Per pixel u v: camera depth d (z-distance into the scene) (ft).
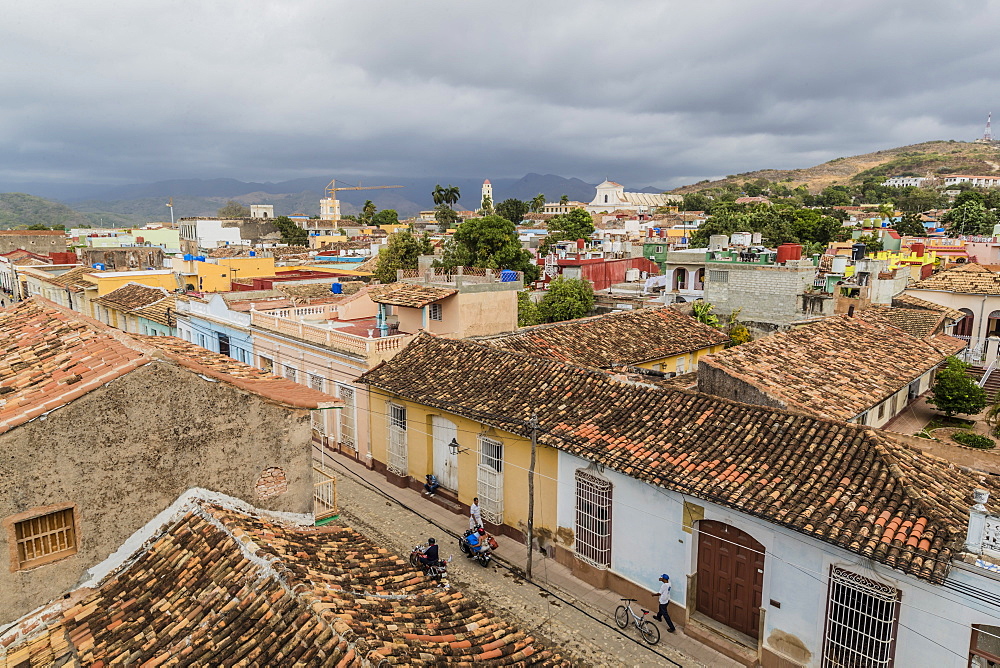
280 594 29.25
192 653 26.58
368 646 26.00
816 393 61.98
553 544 57.62
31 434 29.32
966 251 213.05
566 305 132.36
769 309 124.77
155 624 28.89
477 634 31.42
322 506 44.01
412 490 74.08
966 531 35.09
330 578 32.27
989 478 42.91
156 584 31.24
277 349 91.91
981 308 125.08
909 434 79.30
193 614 28.91
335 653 25.96
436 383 68.90
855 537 35.83
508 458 61.41
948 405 86.89
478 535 58.49
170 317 113.91
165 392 33.58
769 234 255.09
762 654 42.50
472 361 70.74
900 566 33.58
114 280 137.90
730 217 263.90
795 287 120.98
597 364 81.41
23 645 28.40
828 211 425.69
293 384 43.52
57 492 30.25
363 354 77.25
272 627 27.73
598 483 51.72
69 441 30.48
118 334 39.78
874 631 36.94
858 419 60.95
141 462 32.99
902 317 108.99
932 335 100.07
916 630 35.32
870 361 74.08
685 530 46.52
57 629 29.22
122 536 32.63
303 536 37.45
